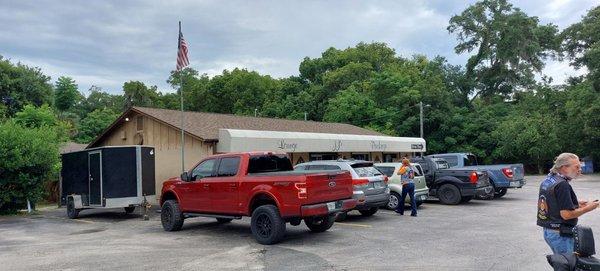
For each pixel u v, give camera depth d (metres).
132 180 14.98
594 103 37.06
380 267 7.37
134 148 15.09
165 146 19.16
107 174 14.60
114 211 17.50
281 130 22.81
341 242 9.65
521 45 57.62
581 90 40.09
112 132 21.48
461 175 16.55
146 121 19.95
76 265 8.16
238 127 20.66
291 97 58.88
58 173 19.84
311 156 22.00
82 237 11.42
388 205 15.01
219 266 7.77
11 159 17.09
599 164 43.22
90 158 15.17
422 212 14.58
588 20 47.22
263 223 9.74
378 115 46.09
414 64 62.97
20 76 41.31
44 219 15.77
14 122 18.39
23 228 13.55
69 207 15.77
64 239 11.20
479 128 46.22
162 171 19.17
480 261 7.64
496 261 7.61
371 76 53.28
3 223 14.95
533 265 7.29
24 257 9.02
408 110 46.00
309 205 9.27
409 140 27.39
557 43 54.97
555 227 4.93
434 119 45.56
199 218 14.33
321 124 28.80
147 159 15.38
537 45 56.47
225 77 70.44
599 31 43.84
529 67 59.06
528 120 44.22
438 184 17.03
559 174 5.05
